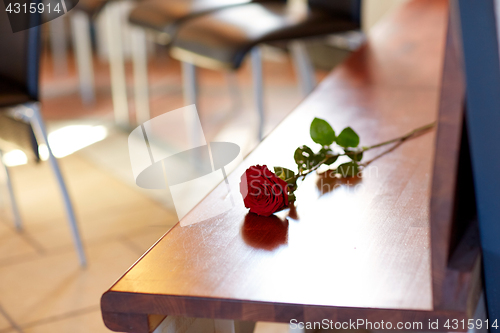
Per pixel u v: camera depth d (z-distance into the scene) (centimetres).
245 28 240
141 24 290
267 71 502
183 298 108
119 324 111
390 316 104
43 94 467
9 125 202
